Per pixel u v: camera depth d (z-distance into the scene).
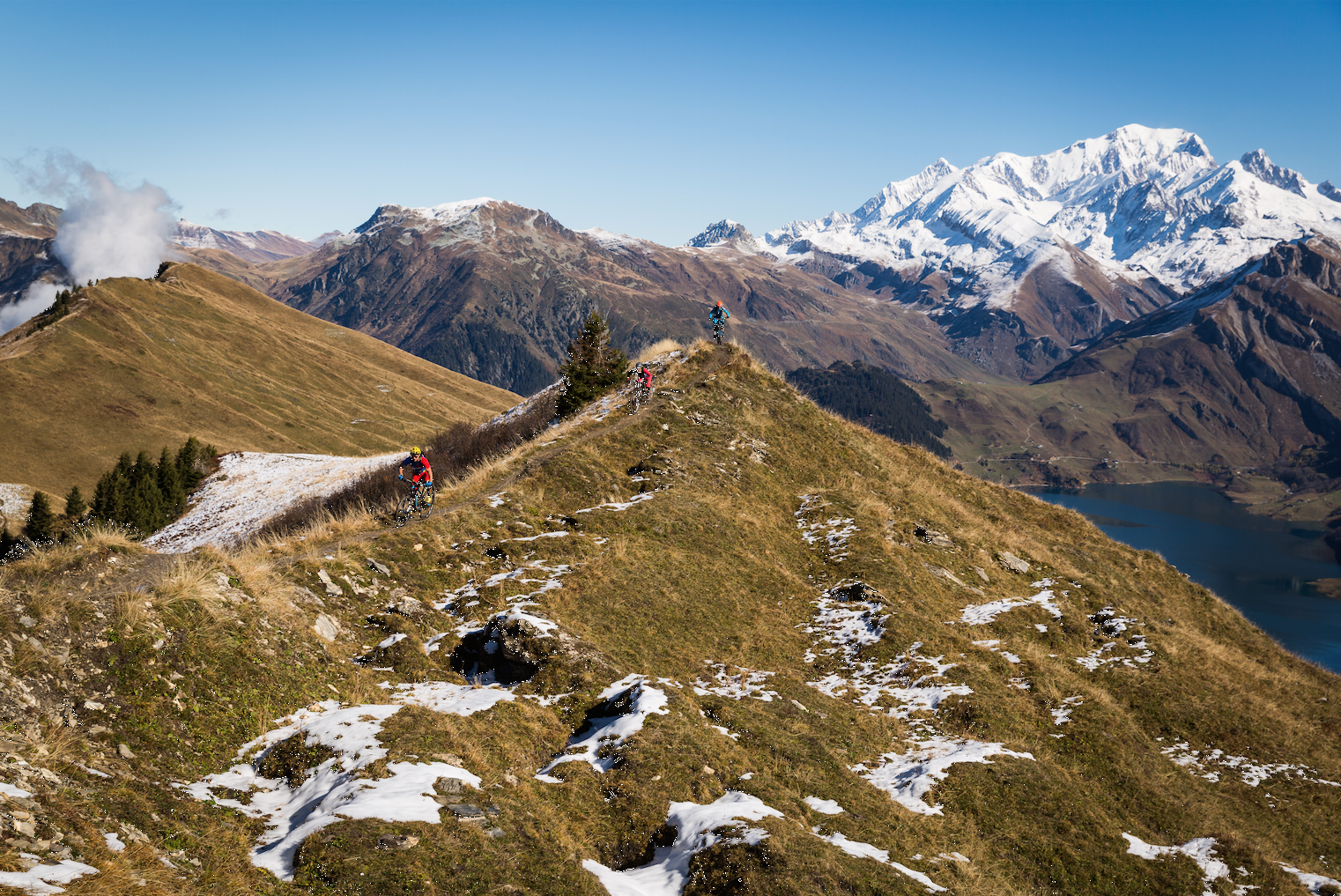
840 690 21.72
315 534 24.41
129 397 174.62
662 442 37.00
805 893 10.54
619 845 12.30
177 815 9.90
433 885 9.13
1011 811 16.14
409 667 17.42
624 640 20.56
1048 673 24.17
